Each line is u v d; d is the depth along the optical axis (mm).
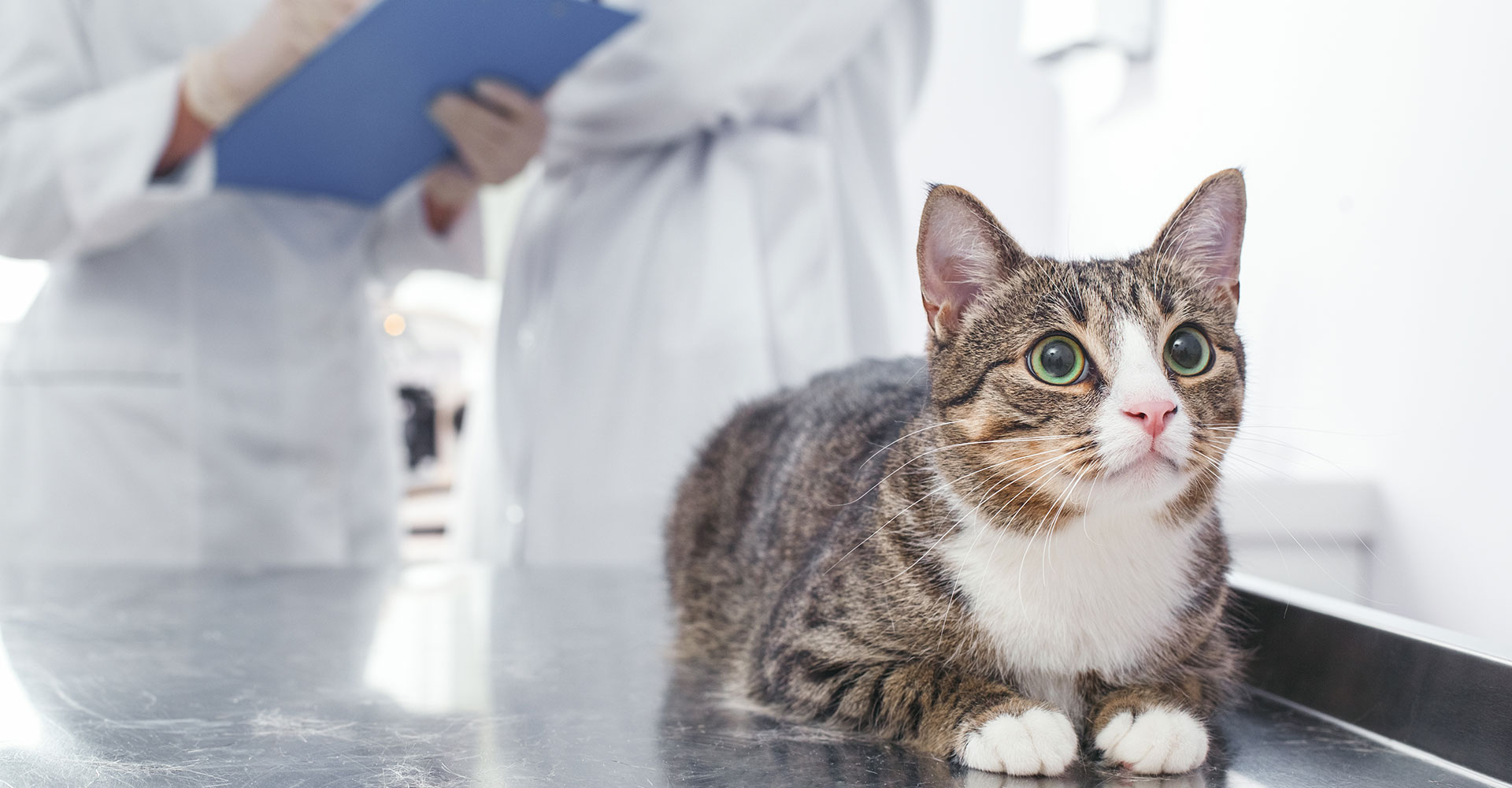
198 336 2691
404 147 2615
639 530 2652
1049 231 3225
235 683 1478
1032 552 1308
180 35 2758
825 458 1630
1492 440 1408
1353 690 1267
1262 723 1279
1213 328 1356
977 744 1091
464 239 3203
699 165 2711
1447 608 1487
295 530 2811
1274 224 1913
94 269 2641
